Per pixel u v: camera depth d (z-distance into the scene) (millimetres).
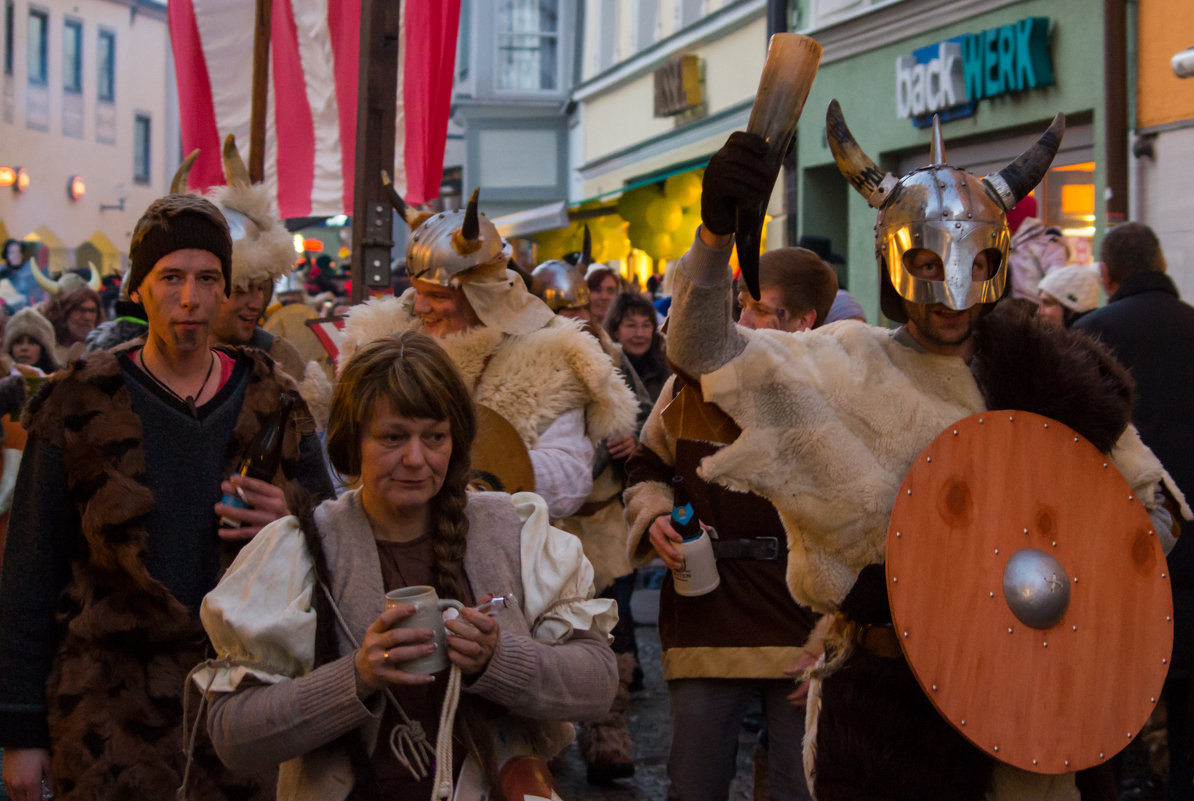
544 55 24891
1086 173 9180
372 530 2215
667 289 10031
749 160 2166
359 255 5949
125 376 2787
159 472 2750
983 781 2355
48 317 7723
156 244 2771
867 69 11398
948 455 2350
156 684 2666
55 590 2717
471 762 2125
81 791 2600
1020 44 9320
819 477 2391
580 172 20953
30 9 29016
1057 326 2561
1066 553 2406
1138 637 2432
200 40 7762
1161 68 8172
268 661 2082
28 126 29234
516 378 3777
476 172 24938
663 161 17078
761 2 13883
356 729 2088
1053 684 2354
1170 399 3965
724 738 3424
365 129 5883
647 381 6438
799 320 3830
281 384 2941
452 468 2209
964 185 2377
